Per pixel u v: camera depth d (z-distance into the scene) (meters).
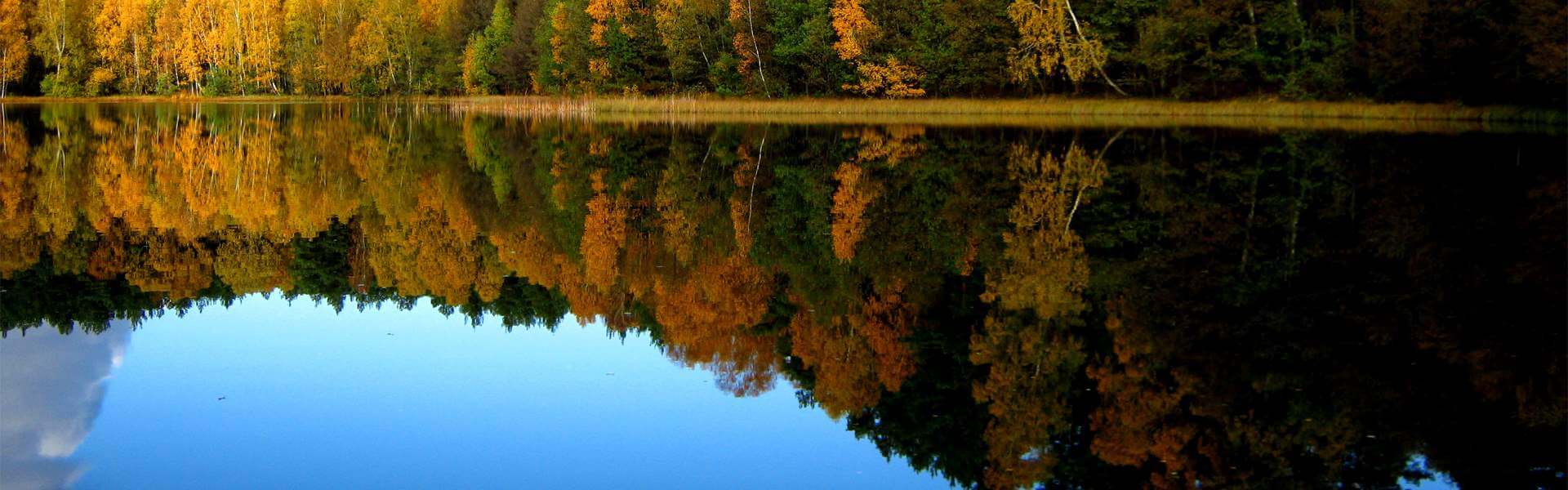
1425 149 27.94
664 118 56.53
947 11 51.50
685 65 61.69
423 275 16.84
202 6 82.38
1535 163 24.19
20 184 26.28
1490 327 11.74
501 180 28.55
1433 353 11.04
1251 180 23.52
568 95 67.25
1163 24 43.34
